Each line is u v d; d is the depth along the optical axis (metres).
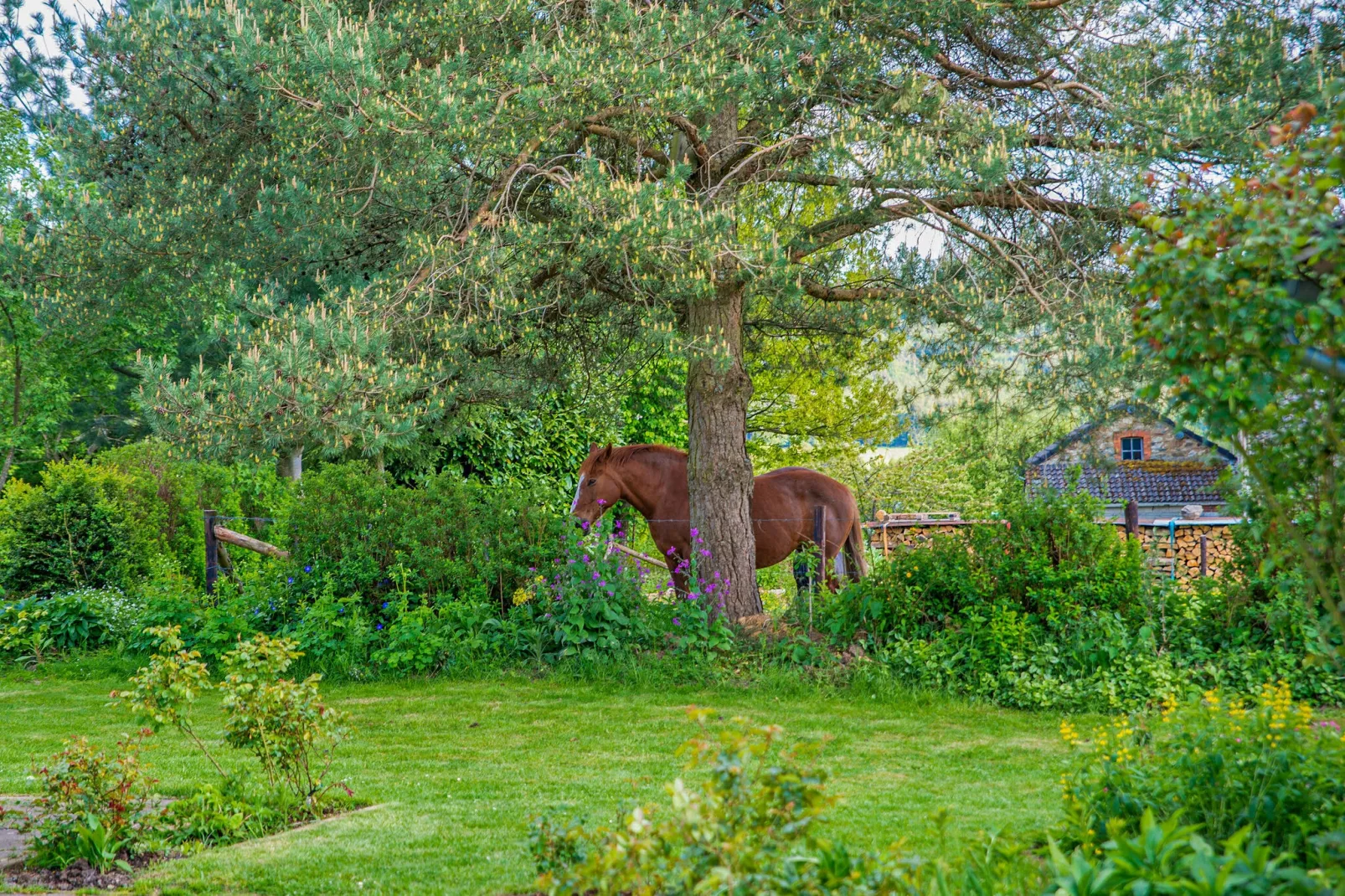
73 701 10.45
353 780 7.12
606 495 12.40
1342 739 4.64
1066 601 10.16
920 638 10.63
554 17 10.77
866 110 11.02
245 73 9.59
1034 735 8.61
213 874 4.93
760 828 3.48
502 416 21.64
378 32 9.82
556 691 10.48
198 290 12.45
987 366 10.77
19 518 14.84
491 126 9.60
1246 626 9.86
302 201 10.61
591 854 3.60
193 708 9.92
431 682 10.96
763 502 12.83
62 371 24.45
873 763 7.60
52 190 12.77
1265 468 4.11
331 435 8.92
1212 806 4.46
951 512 23.92
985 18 10.95
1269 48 10.20
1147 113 10.31
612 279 12.59
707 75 9.65
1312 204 3.64
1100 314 10.04
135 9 12.75
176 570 14.34
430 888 4.70
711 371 12.11
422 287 10.28
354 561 12.17
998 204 11.68
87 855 5.14
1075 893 3.37
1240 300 3.70
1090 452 10.68
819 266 12.57
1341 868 3.26
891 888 3.43
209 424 8.72
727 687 10.38
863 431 23.89
